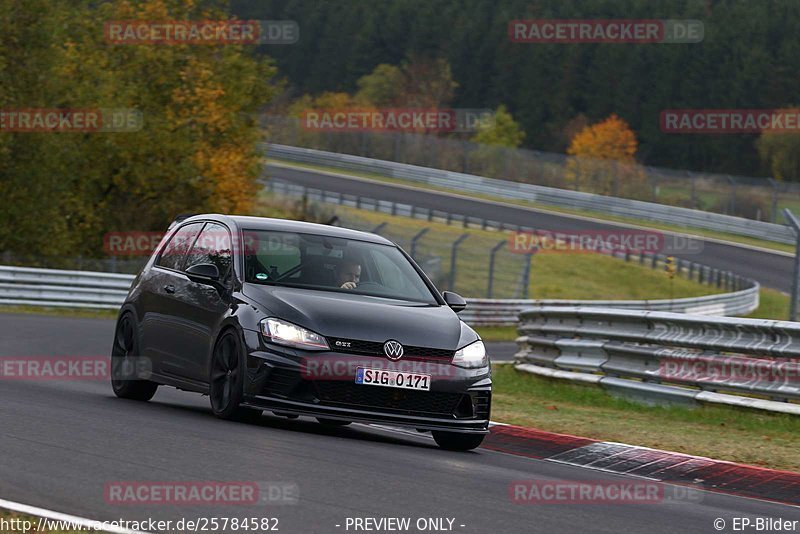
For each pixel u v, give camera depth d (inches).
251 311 1198.9
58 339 2485.2
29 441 976.3
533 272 6530.5
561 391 1991.9
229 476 879.1
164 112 5467.5
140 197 5482.3
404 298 1296.8
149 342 1393.9
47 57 4773.6
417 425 1167.6
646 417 1638.8
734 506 997.8
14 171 4709.6
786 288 6806.1
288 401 1146.0
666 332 1879.9
